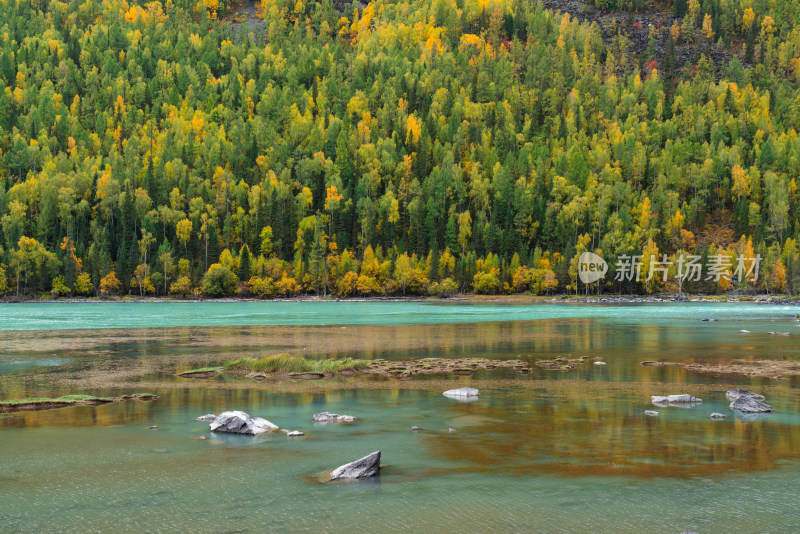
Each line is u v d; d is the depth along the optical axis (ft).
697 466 55.57
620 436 67.05
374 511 44.98
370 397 93.30
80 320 304.09
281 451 61.82
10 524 42.60
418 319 316.40
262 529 41.57
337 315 359.87
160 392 98.27
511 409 83.10
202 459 58.90
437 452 61.00
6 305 537.24
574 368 125.70
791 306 473.26
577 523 42.52
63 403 87.61
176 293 649.20
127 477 53.36
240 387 103.35
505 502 46.73
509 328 247.50
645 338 196.13
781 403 86.17
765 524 42.22
